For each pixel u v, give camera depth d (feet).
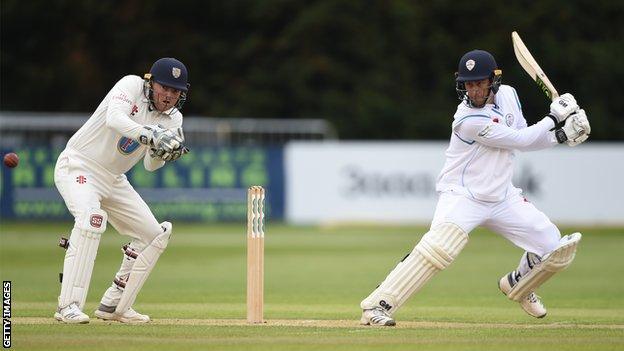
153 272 159.84
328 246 209.67
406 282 90.94
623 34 326.44
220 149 263.49
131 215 94.32
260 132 277.44
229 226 258.57
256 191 92.48
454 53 315.58
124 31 316.60
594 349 76.48
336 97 309.42
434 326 92.43
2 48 320.70
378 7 313.53
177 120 93.91
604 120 311.27
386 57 314.55
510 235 92.43
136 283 93.97
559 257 91.50
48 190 261.24
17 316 98.27
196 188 263.08
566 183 261.85
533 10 317.42
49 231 240.12
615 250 206.49
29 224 258.57
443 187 92.38
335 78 311.47
